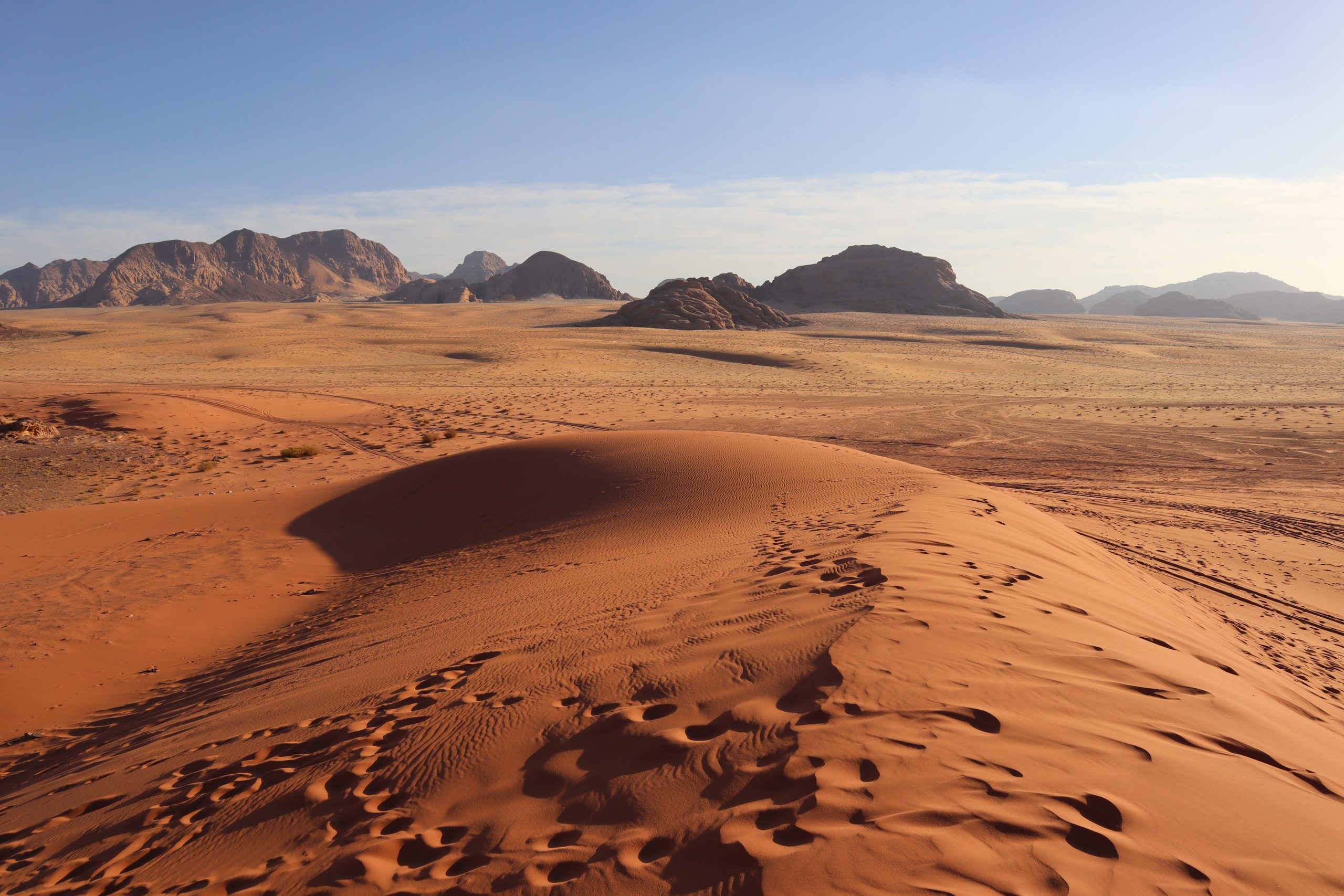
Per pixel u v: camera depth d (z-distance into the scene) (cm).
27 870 415
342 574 1494
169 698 849
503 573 1133
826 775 298
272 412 4659
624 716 401
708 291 17862
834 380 7038
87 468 3181
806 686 399
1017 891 227
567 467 1892
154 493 2820
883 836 255
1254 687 565
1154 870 241
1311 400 5572
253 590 1352
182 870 353
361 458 3512
